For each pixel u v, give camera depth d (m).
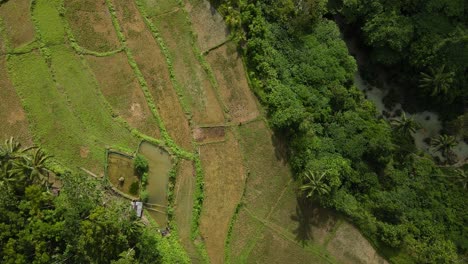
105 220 36.34
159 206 42.12
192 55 44.41
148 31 44.38
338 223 43.62
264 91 44.19
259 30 44.06
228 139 43.84
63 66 43.06
